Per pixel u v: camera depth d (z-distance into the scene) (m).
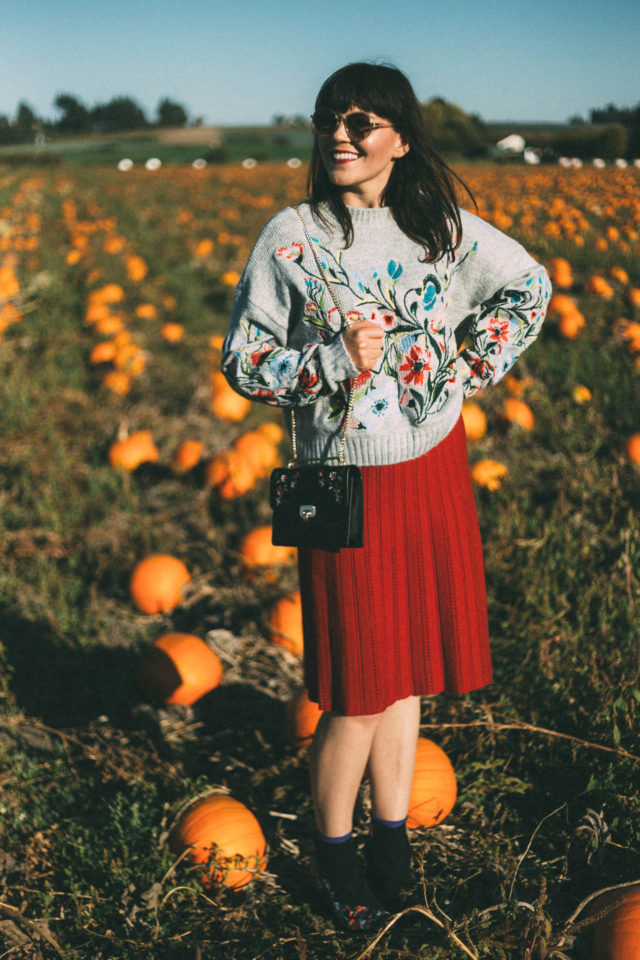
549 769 2.84
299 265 1.98
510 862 2.48
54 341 7.99
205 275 11.05
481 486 4.87
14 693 3.53
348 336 1.87
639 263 9.66
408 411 2.00
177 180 28.73
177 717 3.38
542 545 4.16
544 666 3.29
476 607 2.20
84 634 3.92
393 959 2.20
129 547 4.60
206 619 4.05
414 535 2.08
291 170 34.41
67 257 11.47
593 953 2.12
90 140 86.81
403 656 2.13
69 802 2.83
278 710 3.39
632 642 3.38
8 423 6.04
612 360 6.68
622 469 4.99
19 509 4.98
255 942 2.27
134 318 8.78
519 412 5.61
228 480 4.96
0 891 2.55
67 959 2.23
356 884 2.30
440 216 1.98
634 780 2.70
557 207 13.29
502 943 2.04
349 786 2.25
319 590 2.11
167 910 2.38
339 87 1.89
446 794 2.68
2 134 73.69
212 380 6.67
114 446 5.64
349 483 1.99
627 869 2.43
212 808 2.62
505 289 2.11
